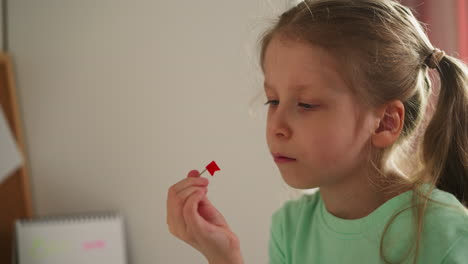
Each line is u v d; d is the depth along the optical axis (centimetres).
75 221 123
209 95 121
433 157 69
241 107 119
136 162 127
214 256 65
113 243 123
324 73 62
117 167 128
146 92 125
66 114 129
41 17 128
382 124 65
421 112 69
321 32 62
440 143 69
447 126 69
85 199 130
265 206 120
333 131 62
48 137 131
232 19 118
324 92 62
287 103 63
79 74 128
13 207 127
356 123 63
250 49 117
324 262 72
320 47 62
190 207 64
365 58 63
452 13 106
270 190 119
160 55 123
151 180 127
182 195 66
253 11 116
